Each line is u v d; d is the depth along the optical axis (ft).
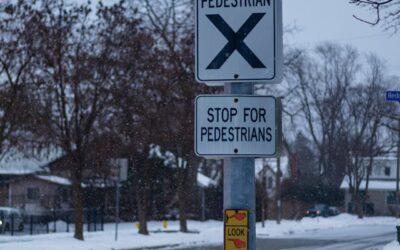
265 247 92.12
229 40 15.24
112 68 91.40
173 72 104.37
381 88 220.23
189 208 175.01
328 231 144.36
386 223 194.49
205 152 15.02
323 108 242.17
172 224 157.99
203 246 95.55
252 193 14.90
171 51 104.83
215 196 180.24
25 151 100.83
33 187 176.24
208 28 15.31
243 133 14.98
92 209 143.95
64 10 86.99
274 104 14.99
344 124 240.32
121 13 91.15
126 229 137.90
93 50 89.97
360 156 233.55
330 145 242.58
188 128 106.93
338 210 246.06
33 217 139.03
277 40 15.14
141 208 112.68
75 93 89.30
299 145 272.92
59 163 107.86
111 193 161.99
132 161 109.70
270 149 14.92
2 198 171.32
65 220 148.46
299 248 90.27
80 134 91.50
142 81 97.76
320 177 248.73
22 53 84.99
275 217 200.85
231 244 14.64
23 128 88.99
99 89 91.04
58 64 87.30
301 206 217.56
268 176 205.77
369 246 94.02
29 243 87.45
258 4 15.19
